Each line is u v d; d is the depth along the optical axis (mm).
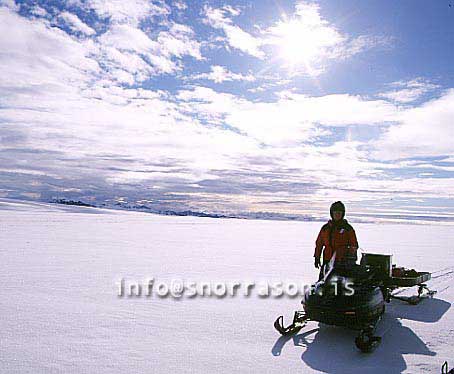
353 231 6570
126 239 17953
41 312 6434
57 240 16703
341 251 6371
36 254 12617
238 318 6383
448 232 27734
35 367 4430
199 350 5020
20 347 4984
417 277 7469
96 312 6523
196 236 20578
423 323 6344
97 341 5238
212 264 11305
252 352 5012
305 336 5645
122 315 6402
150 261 11672
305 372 4453
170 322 6105
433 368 4594
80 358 4688
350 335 5719
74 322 5984
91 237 18359
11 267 10273
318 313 5578
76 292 7785
